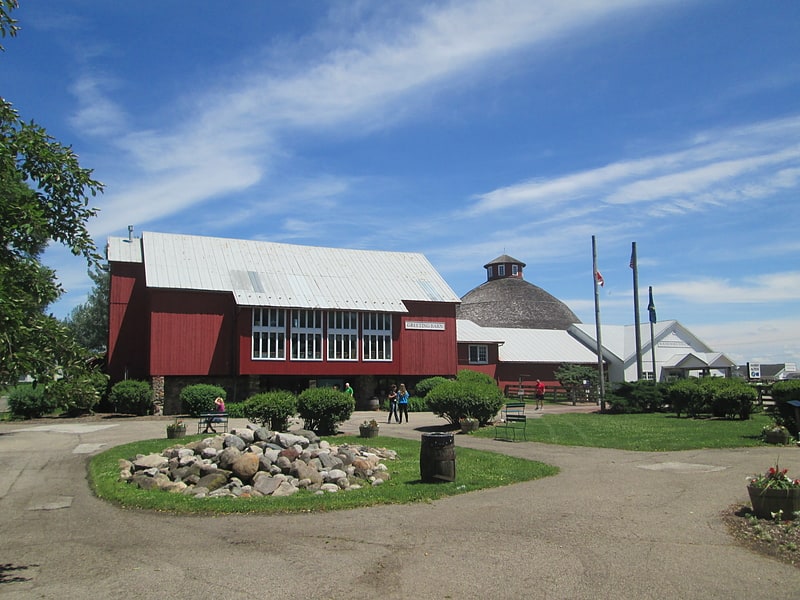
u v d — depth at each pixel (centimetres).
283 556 802
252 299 3656
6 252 690
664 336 5916
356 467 1401
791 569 723
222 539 897
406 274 4512
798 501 920
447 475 1292
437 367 4278
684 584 675
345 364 3903
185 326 3603
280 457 1334
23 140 714
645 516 977
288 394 2262
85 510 1131
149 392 3378
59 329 669
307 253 4403
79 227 755
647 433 2231
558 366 5700
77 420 3098
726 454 1684
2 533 962
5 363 601
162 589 686
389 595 655
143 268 3981
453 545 832
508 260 7844
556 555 780
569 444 1972
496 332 5850
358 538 880
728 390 2731
